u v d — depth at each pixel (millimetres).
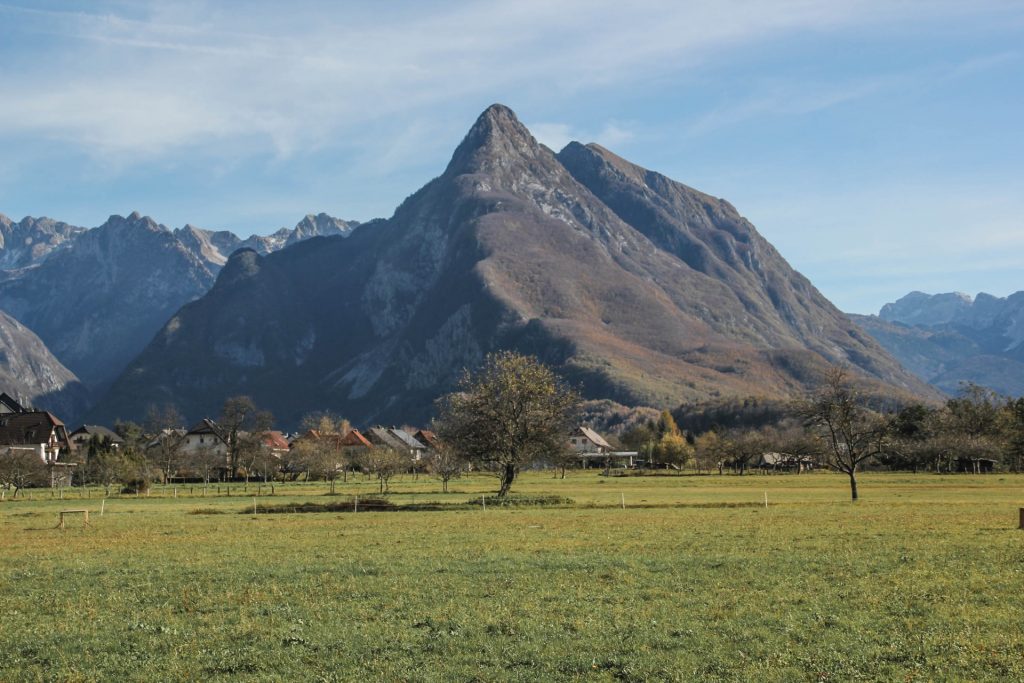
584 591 37094
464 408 101688
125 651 29094
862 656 26906
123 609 35312
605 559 45594
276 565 45688
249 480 180250
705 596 35688
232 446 187500
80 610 35156
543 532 60219
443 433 105000
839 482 136750
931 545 48469
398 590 38000
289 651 28703
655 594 36344
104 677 26547
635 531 60000
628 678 25578
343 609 34500
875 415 104312
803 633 29641
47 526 71125
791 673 25562
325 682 25625
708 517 71188
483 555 48281
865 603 33812
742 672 25734
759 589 37094
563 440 102062
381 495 110562
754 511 77188
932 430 183875
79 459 188625
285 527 67750
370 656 27953
